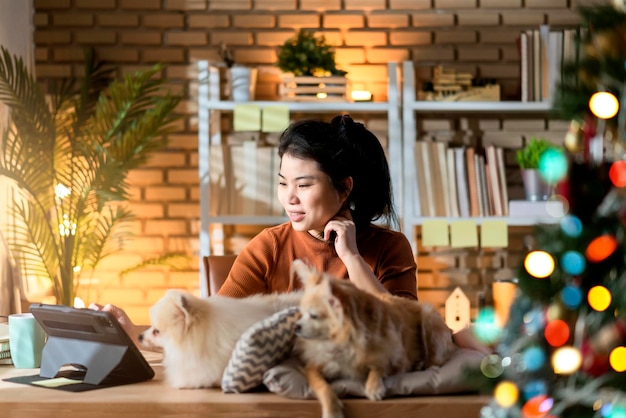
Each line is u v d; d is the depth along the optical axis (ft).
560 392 3.85
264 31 14.24
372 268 7.04
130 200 14.30
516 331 4.06
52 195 13.33
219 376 5.06
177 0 14.29
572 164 3.82
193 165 14.33
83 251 13.11
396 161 13.42
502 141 14.29
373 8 14.24
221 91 14.14
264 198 13.35
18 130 12.67
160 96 13.55
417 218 13.24
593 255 3.70
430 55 14.21
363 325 4.55
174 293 5.16
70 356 5.50
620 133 3.83
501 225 13.05
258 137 14.33
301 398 4.75
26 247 12.41
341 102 13.26
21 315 6.17
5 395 5.02
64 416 4.83
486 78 14.14
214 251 14.20
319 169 6.63
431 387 4.76
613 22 3.84
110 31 14.24
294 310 4.94
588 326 3.81
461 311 13.24
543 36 13.34
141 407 4.79
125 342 5.31
